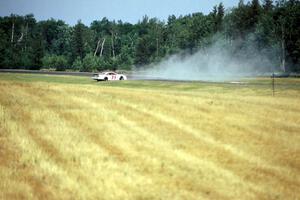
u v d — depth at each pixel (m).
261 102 85.94
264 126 60.41
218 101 82.44
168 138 51.09
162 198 33.56
